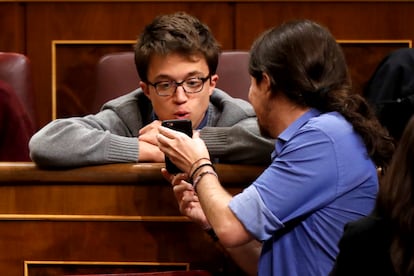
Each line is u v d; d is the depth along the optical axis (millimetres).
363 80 8812
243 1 8680
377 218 3400
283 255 4367
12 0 8680
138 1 8688
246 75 7172
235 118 6078
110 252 5168
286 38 4344
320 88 4332
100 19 8742
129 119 6191
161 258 5160
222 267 5156
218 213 4281
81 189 5117
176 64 5656
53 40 8773
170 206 5105
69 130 5133
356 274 3369
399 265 3201
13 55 7344
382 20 8719
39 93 8875
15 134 6699
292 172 4234
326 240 4285
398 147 3344
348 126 4344
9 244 5191
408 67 7719
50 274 5211
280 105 4430
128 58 7309
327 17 8711
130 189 5102
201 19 8719
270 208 4227
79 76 8828
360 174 4270
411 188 3246
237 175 5023
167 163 4824
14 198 5137
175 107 5730
